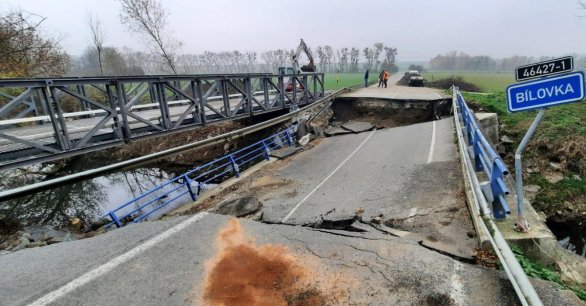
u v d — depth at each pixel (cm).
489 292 314
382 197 686
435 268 357
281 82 1586
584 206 1007
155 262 369
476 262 394
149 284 330
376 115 1878
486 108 1616
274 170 1035
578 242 950
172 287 326
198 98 1123
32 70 1844
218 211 695
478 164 706
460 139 878
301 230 452
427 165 864
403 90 2466
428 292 318
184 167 1678
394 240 427
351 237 436
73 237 752
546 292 314
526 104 391
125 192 1452
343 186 812
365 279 340
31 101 1209
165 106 1004
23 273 352
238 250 395
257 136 1719
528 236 428
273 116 1812
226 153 1677
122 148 1953
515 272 297
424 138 1209
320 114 1789
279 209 695
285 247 405
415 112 1775
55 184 465
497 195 473
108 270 354
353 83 4219
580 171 1127
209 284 331
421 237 483
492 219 419
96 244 414
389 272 352
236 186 902
